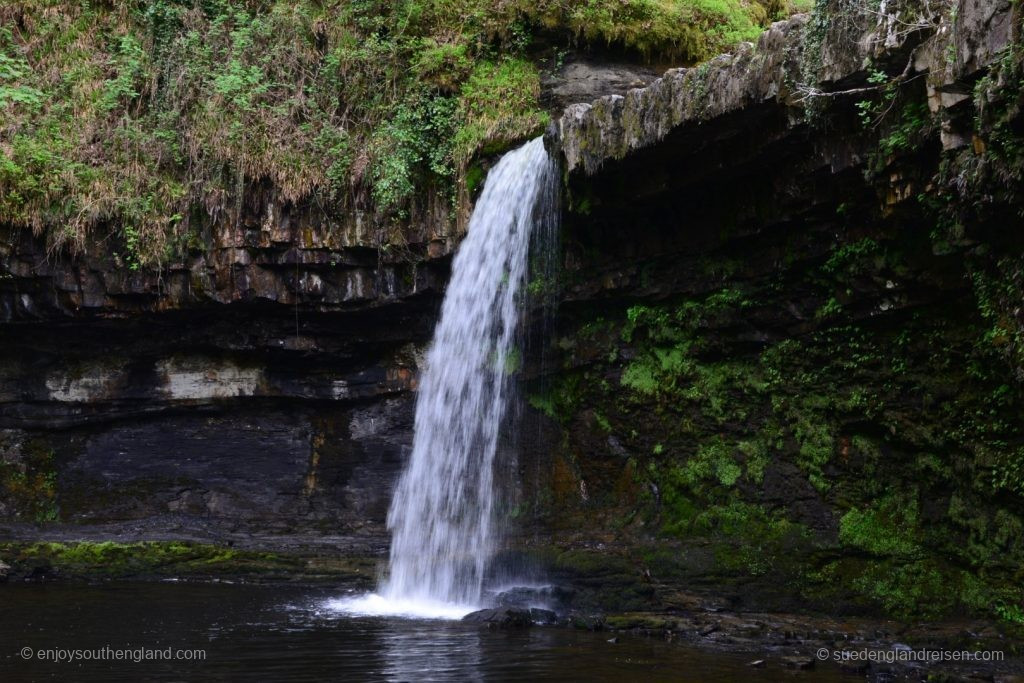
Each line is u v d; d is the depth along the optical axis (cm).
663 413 1138
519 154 1264
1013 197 664
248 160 1366
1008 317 729
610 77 1366
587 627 898
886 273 881
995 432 809
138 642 816
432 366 1395
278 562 1277
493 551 1184
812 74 796
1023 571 792
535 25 1374
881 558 920
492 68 1383
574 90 1361
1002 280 734
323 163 1380
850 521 945
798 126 847
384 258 1364
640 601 991
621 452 1195
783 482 1008
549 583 1103
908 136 759
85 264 1362
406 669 717
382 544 1359
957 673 696
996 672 700
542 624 926
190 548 1295
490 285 1291
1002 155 652
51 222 1342
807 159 885
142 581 1235
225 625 911
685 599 986
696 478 1088
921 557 891
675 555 1043
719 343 1071
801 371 998
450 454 1348
